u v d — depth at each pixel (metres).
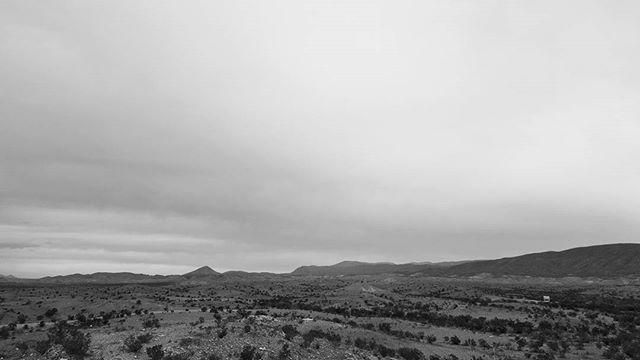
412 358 42.75
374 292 125.75
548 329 67.31
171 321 58.09
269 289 150.38
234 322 41.53
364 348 42.41
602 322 71.81
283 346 35.56
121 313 68.56
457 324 70.88
